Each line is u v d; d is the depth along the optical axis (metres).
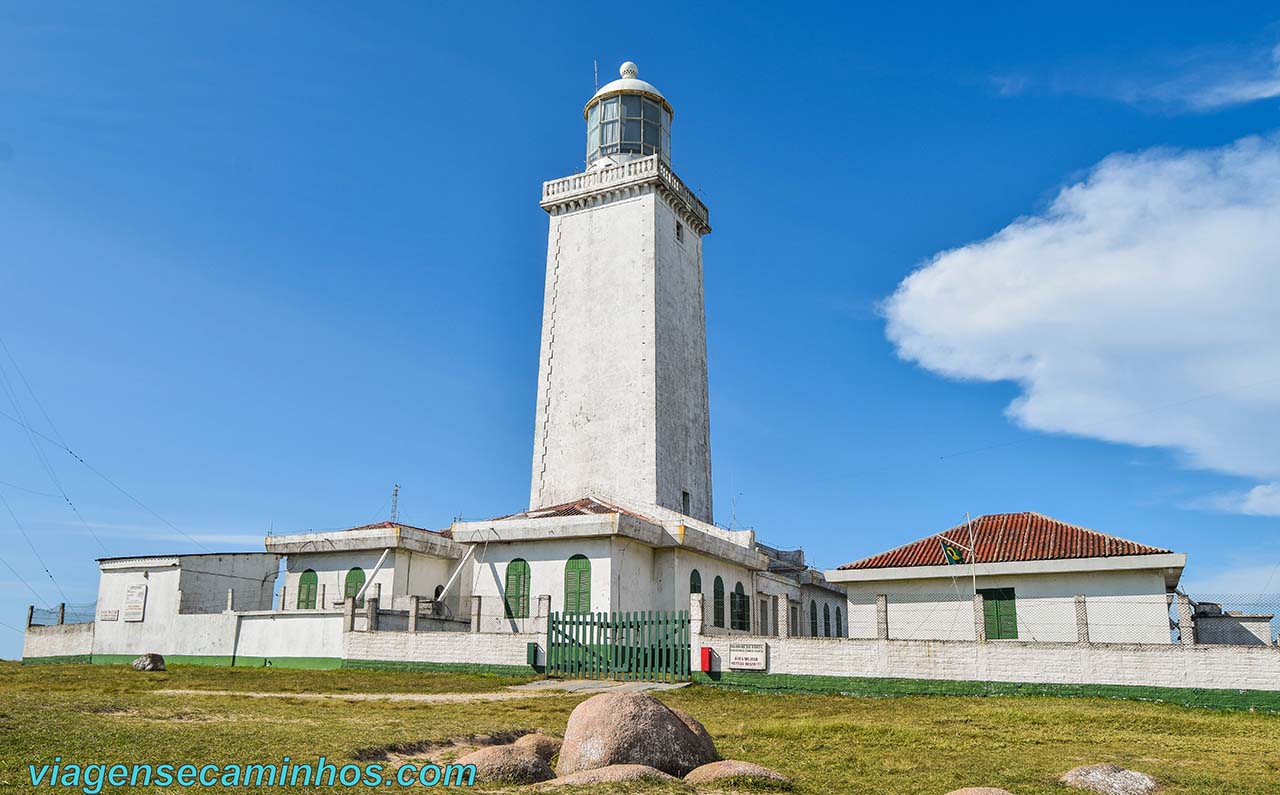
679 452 45.25
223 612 38.44
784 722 21.94
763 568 44.97
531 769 13.55
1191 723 21.70
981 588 32.19
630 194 46.78
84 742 14.02
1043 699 25.22
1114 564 30.11
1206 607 35.91
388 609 37.84
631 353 44.50
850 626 33.66
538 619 32.91
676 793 12.55
